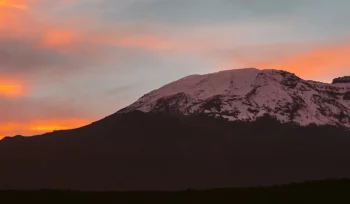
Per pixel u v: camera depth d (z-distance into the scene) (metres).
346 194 120.00
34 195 122.69
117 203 119.44
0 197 120.00
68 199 121.12
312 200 117.69
